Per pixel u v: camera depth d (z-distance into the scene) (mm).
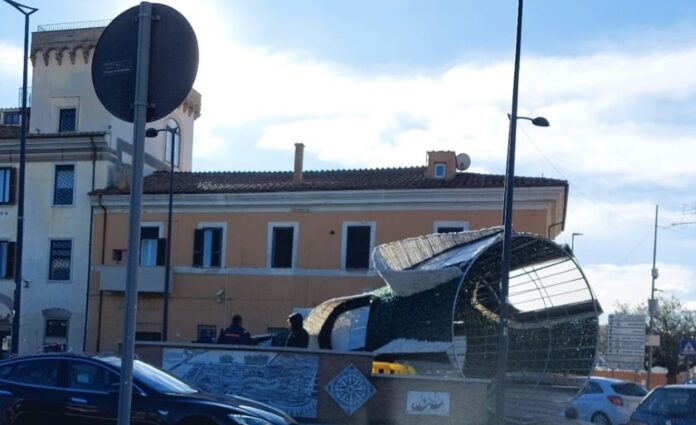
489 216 35688
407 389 19406
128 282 4938
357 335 23422
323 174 41906
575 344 23531
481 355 23625
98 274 41375
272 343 25812
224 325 39156
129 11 5219
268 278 38781
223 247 39594
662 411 15242
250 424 11133
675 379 59062
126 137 44438
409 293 22141
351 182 38656
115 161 43188
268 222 39094
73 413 11547
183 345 20359
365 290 37188
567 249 21953
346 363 19594
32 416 11703
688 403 15031
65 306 41969
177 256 40156
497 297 24031
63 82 45000
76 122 44375
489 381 19531
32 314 42469
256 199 39125
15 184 43594
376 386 19516
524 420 21844
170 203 35875
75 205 42438
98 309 41188
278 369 19828
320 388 19578
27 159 43469
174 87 5133
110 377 11727
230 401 11672
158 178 43969
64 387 11773
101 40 5258
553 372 23797
